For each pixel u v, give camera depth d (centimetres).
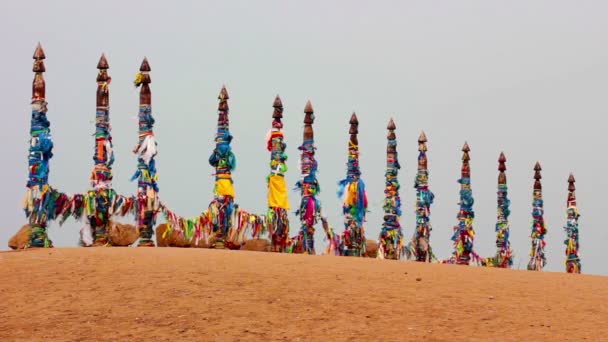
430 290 1995
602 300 2005
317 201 3228
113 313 1700
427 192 3544
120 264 2114
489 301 1909
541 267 3997
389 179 3453
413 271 2294
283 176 3158
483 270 2495
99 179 2770
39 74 2739
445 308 1816
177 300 1794
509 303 1902
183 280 1956
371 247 3584
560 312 1838
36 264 2100
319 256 2611
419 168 3547
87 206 2738
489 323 1706
